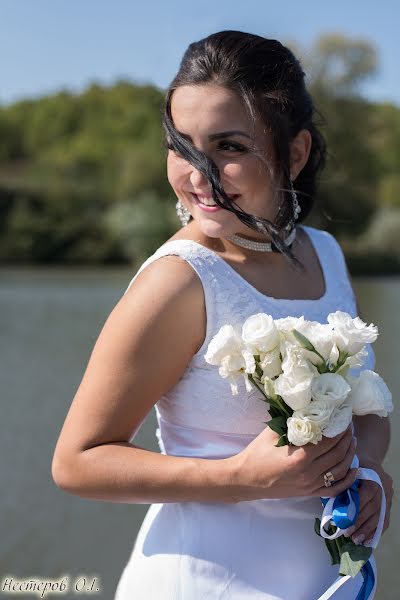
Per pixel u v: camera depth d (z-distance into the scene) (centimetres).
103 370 153
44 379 1043
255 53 163
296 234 190
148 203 3728
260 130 163
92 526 493
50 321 1720
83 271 3512
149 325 153
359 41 3033
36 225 3928
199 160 158
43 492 562
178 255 158
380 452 173
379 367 999
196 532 161
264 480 147
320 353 146
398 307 1864
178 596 159
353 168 3148
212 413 160
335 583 155
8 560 434
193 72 161
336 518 150
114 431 153
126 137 6631
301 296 177
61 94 7244
